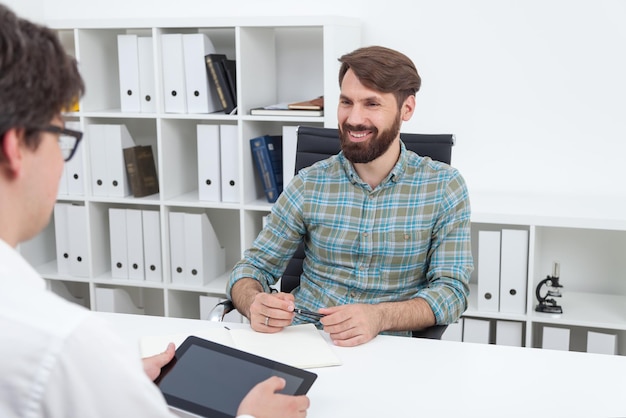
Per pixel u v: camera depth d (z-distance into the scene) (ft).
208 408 4.15
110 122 11.14
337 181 6.73
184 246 10.53
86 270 11.01
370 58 6.19
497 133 9.97
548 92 9.71
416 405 4.48
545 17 9.57
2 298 2.56
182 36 9.90
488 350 5.33
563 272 10.09
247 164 10.02
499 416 4.34
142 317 6.00
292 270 7.54
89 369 2.56
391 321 5.75
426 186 6.57
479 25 9.78
